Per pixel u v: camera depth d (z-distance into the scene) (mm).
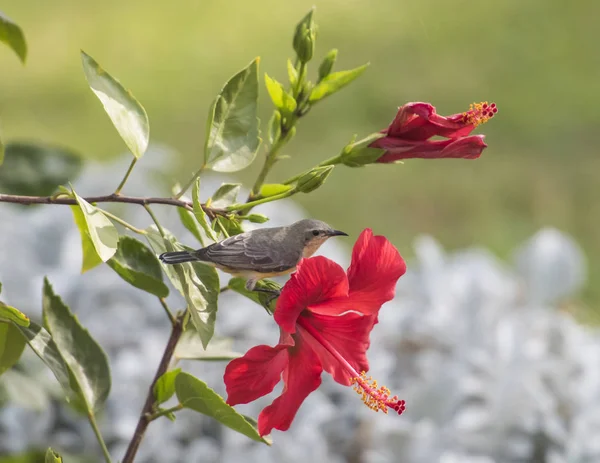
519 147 18625
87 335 5055
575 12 23891
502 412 6801
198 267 4441
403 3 24906
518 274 8562
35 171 6633
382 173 17703
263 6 24922
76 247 8070
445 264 8609
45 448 6637
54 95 20109
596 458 6555
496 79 21031
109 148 18047
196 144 18391
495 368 6996
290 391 4367
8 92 20141
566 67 21453
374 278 4430
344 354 4516
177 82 21000
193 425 6773
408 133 4590
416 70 21297
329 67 4906
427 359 7195
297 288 4184
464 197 17047
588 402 6984
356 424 6875
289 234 4680
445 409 6805
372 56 21891
